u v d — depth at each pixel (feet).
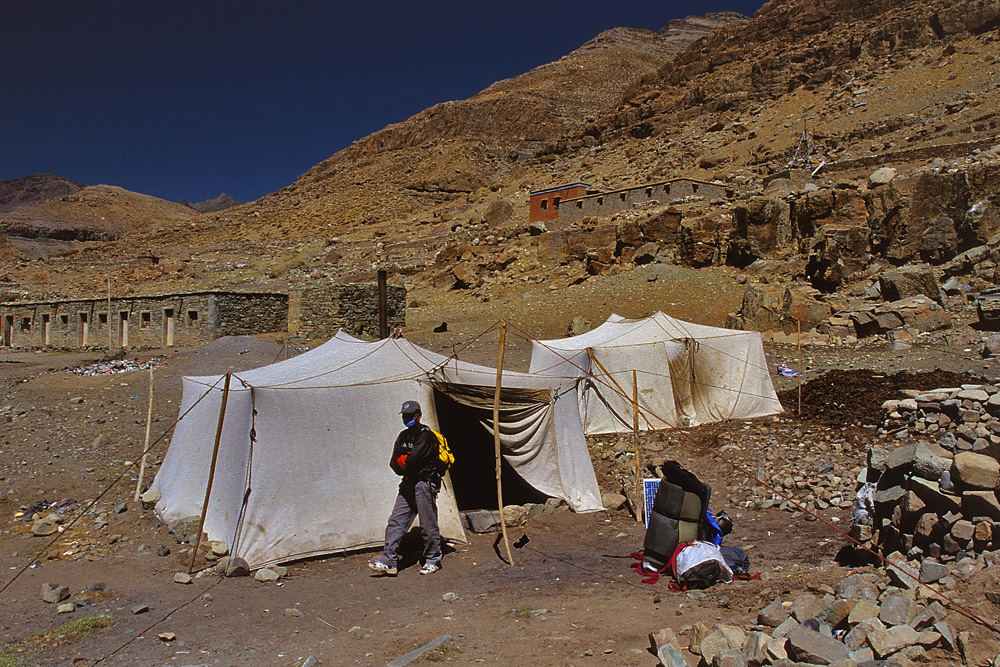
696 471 36.01
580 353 45.80
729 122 240.94
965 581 15.16
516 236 149.28
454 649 16.16
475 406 29.73
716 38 326.03
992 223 76.18
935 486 18.85
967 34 208.13
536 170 309.83
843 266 81.35
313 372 30.73
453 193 382.63
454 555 25.70
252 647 17.31
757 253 95.14
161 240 358.02
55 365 75.46
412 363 31.17
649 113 295.69
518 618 18.51
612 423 45.39
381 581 22.91
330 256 197.36
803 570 20.63
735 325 75.00
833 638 13.23
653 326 50.14
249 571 23.89
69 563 25.13
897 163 128.88
